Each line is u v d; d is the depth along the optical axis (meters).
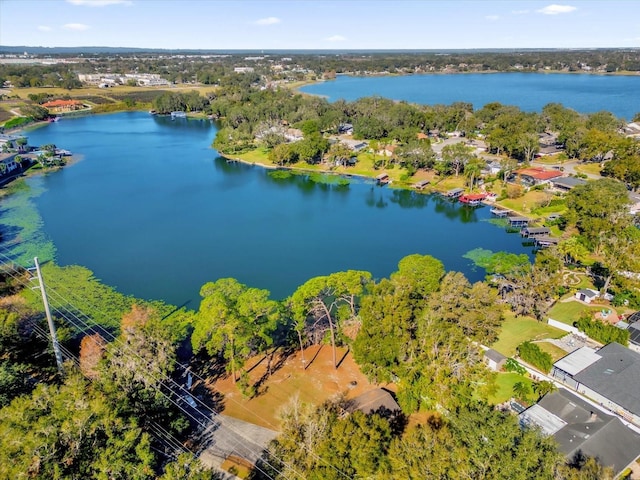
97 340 64.06
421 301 65.19
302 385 60.56
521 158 184.00
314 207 146.00
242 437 51.53
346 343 68.44
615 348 63.97
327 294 74.06
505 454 35.00
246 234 123.12
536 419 51.53
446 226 128.75
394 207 146.00
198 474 39.06
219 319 57.59
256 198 154.62
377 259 107.56
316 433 41.09
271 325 62.56
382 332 56.72
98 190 159.25
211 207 144.75
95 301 86.44
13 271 96.81
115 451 38.22
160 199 151.38
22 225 125.94
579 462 44.59
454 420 42.34
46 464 36.06
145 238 119.06
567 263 98.56
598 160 177.62
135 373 49.34
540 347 68.25
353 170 181.50
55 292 88.88
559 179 149.62
